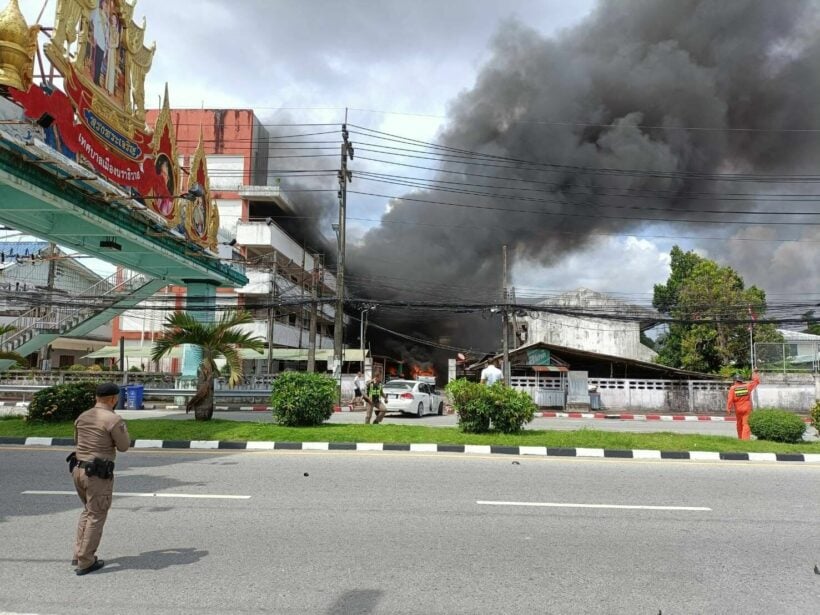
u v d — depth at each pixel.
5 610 3.86
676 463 10.19
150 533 5.61
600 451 10.88
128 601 4.02
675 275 43.94
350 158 25.12
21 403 23.97
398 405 21.91
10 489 7.64
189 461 9.97
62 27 14.72
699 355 37.28
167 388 25.81
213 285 27.25
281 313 40.50
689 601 4.11
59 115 14.62
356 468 9.30
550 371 29.27
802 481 8.62
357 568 4.69
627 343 44.44
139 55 18.67
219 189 41.31
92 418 4.74
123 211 18.16
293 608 3.92
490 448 11.11
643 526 6.04
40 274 33.44
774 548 5.35
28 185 13.98
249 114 42.38
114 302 26.72
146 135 19.28
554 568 4.75
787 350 33.19
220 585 4.31
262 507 6.67
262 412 22.03
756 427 12.32
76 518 6.17
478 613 3.87
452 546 5.28
